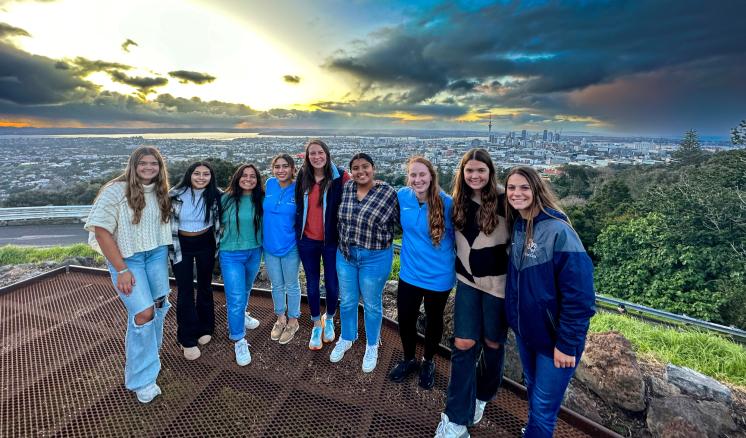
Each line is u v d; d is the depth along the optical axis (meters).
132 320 2.03
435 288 2.05
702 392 2.22
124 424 1.92
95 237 1.99
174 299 3.42
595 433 1.89
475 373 1.84
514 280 1.64
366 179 2.17
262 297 3.51
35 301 3.29
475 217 1.80
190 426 1.92
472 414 1.83
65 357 2.49
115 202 1.96
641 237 12.22
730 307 9.69
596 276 12.98
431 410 2.08
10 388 2.16
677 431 1.86
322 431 1.91
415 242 2.06
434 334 2.17
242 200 2.50
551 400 1.60
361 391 2.22
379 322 2.40
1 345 2.61
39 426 1.89
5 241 10.33
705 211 12.62
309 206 2.47
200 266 2.56
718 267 11.05
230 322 2.46
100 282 3.73
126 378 2.03
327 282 2.61
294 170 2.56
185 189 2.43
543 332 1.56
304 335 2.85
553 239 1.49
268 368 2.43
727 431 1.93
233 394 2.17
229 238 2.48
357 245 2.23
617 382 2.15
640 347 3.22
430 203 1.95
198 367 2.42
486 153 1.74
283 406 2.08
